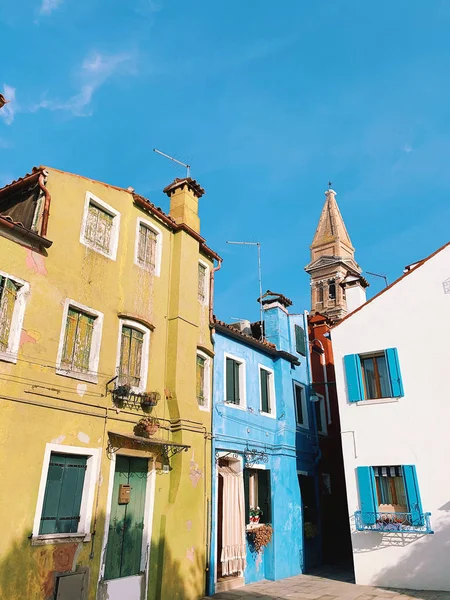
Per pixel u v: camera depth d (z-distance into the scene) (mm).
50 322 9930
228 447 14188
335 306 57406
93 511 9805
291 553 15469
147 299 12625
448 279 14734
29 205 10859
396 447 13945
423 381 14164
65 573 8992
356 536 13805
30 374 9289
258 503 15359
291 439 17078
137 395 11438
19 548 8375
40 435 9172
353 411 14883
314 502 17953
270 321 18516
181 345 12953
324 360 21938
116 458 10812
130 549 10641
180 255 13812
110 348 11180
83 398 10188
